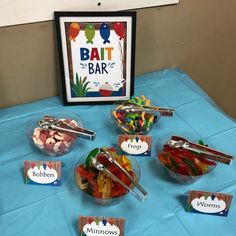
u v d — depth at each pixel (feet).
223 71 4.87
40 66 3.66
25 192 2.83
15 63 3.52
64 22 3.34
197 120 3.60
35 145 3.16
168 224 2.62
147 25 3.85
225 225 2.64
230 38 4.50
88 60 3.55
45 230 2.56
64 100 3.73
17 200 2.76
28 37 3.40
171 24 3.97
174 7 3.83
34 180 2.86
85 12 3.31
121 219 2.41
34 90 3.81
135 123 3.23
